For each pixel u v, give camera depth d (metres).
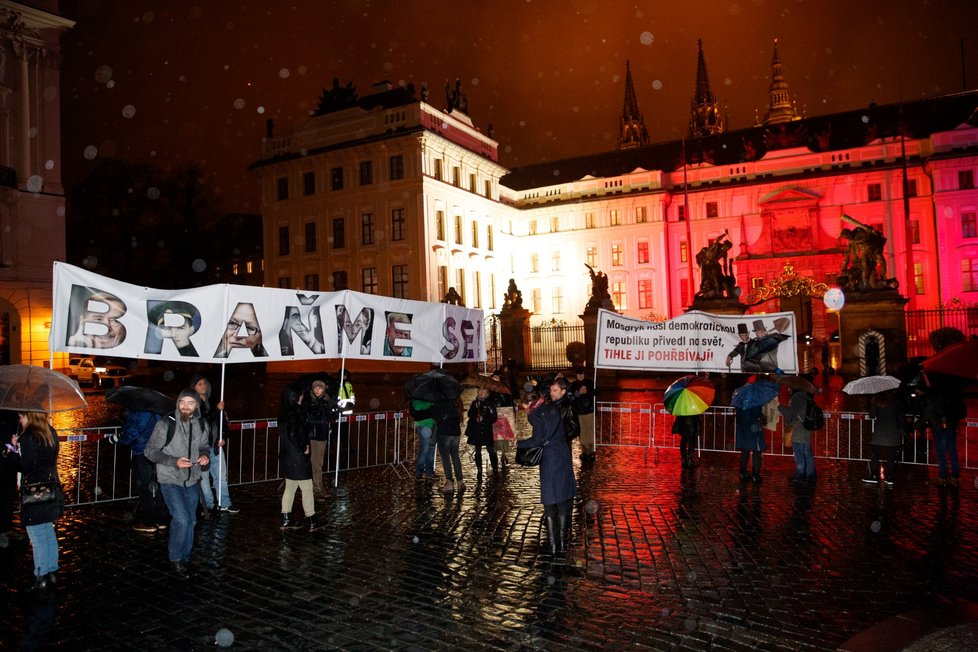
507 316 35.31
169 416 7.55
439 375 11.43
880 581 6.96
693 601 6.48
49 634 5.99
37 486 7.00
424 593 6.79
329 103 51.56
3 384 6.99
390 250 47.28
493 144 58.50
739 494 10.90
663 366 14.70
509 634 5.83
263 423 21.00
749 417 11.70
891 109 57.78
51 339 8.75
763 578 7.08
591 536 8.65
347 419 13.50
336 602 6.59
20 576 7.47
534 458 7.88
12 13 36.47
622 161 64.38
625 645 5.59
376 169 47.94
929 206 51.62
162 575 7.45
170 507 7.41
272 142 52.34
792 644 5.57
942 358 10.13
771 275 54.81
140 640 5.85
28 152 37.31
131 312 9.52
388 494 11.22
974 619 5.86
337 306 12.16
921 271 51.59
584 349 35.00
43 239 37.72
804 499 10.49
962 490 11.01
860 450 14.25
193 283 59.38
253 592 6.89
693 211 58.69
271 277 51.94
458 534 8.83
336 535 8.86
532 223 63.00
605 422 20.03
